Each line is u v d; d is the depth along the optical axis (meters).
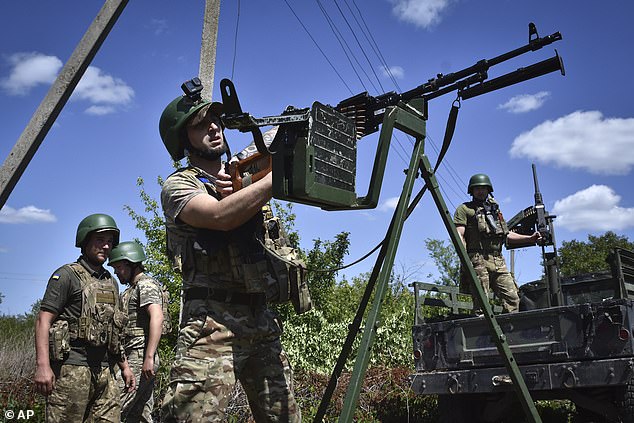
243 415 7.42
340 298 15.98
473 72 4.12
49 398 4.70
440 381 6.65
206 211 3.06
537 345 6.12
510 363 3.79
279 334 3.39
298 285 3.38
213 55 8.98
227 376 3.11
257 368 3.30
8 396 7.82
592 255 26.56
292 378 3.41
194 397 3.05
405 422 7.99
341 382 9.48
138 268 6.46
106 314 4.88
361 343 3.26
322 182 3.05
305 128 2.98
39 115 6.11
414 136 3.81
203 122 3.46
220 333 3.13
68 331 4.73
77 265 4.92
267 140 3.28
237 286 3.23
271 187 3.03
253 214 3.06
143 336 6.30
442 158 4.04
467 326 6.68
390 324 11.59
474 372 6.45
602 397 6.09
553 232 7.39
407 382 9.06
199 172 3.40
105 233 5.02
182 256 3.20
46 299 4.70
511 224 7.83
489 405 6.86
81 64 6.22
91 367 4.81
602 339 5.79
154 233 11.65
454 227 3.85
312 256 12.95
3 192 5.93
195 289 3.19
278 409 3.29
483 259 7.75
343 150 3.23
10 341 11.55
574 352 5.91
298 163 2.96
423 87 4.23
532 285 7.85
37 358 4.62
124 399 6.07
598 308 5.84
